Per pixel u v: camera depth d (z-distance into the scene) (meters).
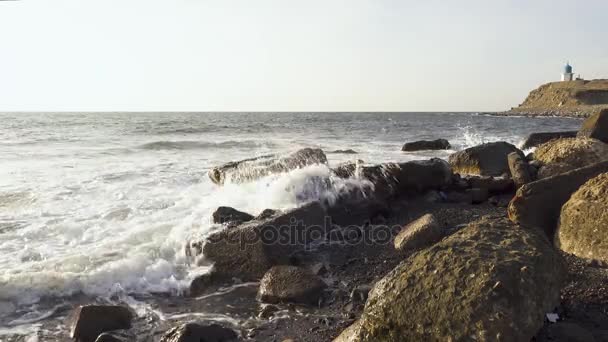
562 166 8.29
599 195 4.95
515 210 5.81
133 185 9.63
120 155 15.47
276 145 19.31
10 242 6.06
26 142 19.88
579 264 4.68
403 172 7.70
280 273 4.91
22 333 4.06
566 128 35.06
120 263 5.23
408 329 3.14
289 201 7.23
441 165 8.05
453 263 3.28
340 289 4.80
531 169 8.61
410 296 3.21
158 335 4.03
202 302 4.72
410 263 3.46
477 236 3.57
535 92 100.88
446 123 47.06
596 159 8.54
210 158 14.74
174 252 5.69
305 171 7.79
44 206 7.86
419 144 16.33
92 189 9.21
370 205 7.01
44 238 6.23
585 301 4.03
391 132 29.66
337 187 7.28
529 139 13.72
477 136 24.95
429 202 7.63
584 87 85.12
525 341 2.99
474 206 7.41
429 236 5.61
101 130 29.58
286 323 4.21
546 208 5.75
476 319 2.96
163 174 11.10
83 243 6.03
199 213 7.17
